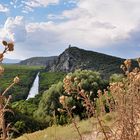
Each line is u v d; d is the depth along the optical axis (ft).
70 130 39.99
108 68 396.16
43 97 179.01
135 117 11.63
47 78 413.80
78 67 421.59
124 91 12.25
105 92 13.78
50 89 173.17
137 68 13.20
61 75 426.51
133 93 11.87
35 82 408.67
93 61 418.51
